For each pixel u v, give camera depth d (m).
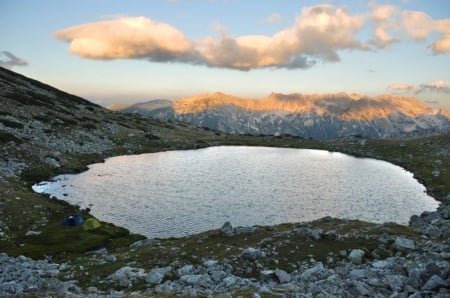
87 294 24.11
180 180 100.06
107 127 169.88
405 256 32.06
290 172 116.88
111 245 48.75
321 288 23.77
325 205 76.75
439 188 92.50
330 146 198.38
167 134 193.75
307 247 34.53
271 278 28.34
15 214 54.50
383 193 88.69
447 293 20.73
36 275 30.56
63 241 48.41
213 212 69.88
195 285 27.05
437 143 154.25
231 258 32.50
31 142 112.19
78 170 107.56
